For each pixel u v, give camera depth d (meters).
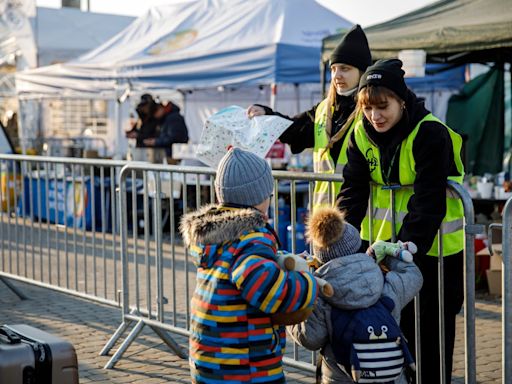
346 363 3.21
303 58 11.01
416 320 3.89
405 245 3.41
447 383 3.97
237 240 2.97
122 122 19.86
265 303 2.86
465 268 3.74
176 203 11.29
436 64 11.10
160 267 5.50
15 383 3.07
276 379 3.02
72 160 6.55
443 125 3.60
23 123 19.58
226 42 12.56
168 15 14.73
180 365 5.38
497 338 6.05
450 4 8.45
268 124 4.48
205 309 3.00
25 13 20.11
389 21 8.74
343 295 3.18
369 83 3.55
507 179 9.69
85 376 5.15
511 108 12.92
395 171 3.71
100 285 8.09
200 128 16.00
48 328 6.47
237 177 3.06
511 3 7.74
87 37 22.23
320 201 4.52
